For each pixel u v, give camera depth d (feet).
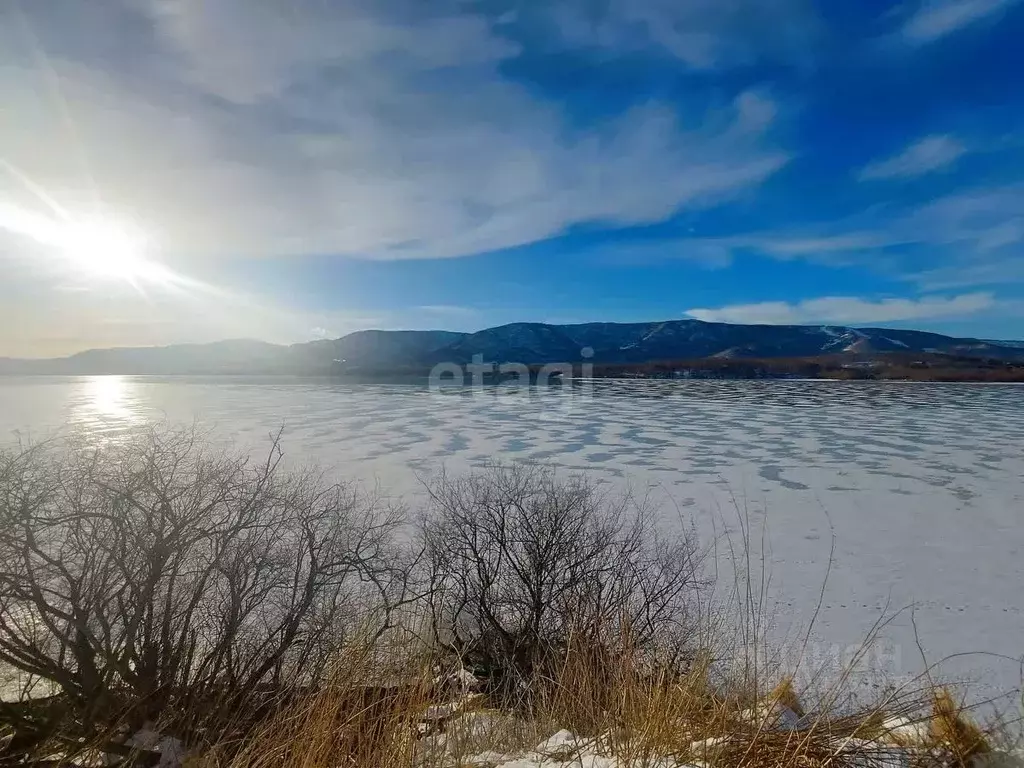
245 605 20.83
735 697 11.29
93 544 17.22
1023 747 9.27
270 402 200.95
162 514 17.97
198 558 19.94
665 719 9.97
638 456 94.99
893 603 36.52
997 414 164.25
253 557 19.54
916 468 85.92
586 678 13.47
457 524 33.91
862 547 48.75
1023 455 97.19
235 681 17.40
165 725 15.76
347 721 11.05
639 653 17.04
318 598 21.99
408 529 42.91
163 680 16.55
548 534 31.86
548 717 14.26
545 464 87.51
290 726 11.81
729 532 52.90
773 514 59.88
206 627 19.40
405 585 25.34
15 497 16.67
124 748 14.29
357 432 123.13
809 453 98.63
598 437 116.78
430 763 10.35
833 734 9.80
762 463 89.45
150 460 20.21
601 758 9.78
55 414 161.27
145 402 204.54
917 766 8.87
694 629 25.21
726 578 40.32
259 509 21.86
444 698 16.81
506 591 28.94
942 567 43.86
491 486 47.91
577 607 25.94
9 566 16.25
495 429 128.26
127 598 18.01
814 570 42.73
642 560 37.09
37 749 14.28
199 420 142.10
